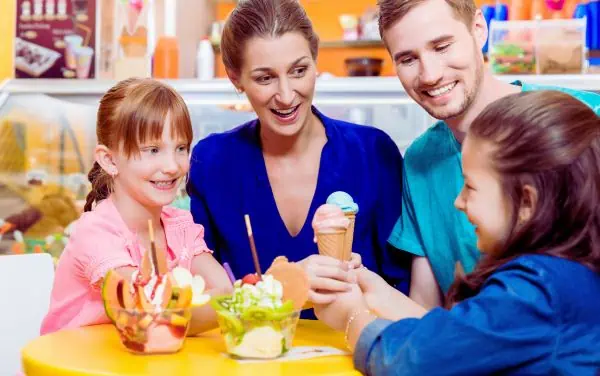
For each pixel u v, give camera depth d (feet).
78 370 4.38
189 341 5.28
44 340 5.15
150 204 5.84
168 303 4.78
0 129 10.82
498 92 5.96
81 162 10.77
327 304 4.97
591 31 11.76
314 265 5.01
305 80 6.03
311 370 4.50
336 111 10.10
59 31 10.94
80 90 10.75
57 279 6.02
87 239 5.74
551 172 4.17
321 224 5.25
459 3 5.62
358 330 4.70
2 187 10.83
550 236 4.21
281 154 6.70
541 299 4.05
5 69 12.66
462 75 5.66
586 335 4.09
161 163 5.72
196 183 6.91
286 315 4.76
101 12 10.93
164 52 11.37
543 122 4.21
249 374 4.37
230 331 4.74
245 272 6.75
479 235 4.45
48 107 10.83
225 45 6.15
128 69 10.89
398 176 6.84
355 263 5.62
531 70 9.89
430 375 4.13
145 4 10.93
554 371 4.05
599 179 4.17
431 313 4.29
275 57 5.86
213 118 10.44
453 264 6.31
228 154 6.84
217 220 6.82
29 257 7.37
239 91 6.54
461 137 6.11
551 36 9.82
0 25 12.73
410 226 6.59
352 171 6.69
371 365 4.44
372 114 10.02
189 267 6.30
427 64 5.61
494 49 9.98
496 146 4.28
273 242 6.68
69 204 10.76
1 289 7.21
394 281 6.82
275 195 6.75
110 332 5.44
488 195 4.33
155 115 5.65
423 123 9.89
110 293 4.78
